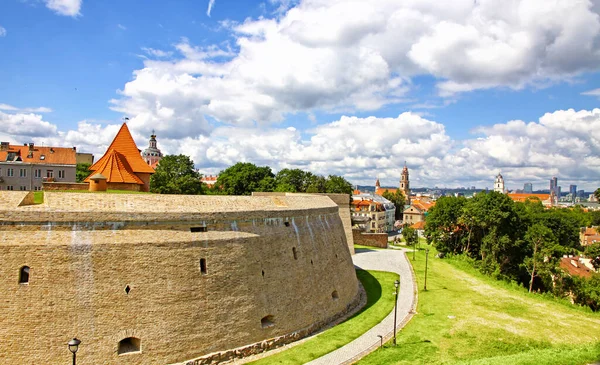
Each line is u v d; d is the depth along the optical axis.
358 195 191.50
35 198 31.50
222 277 32.56
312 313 39.38
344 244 52.00
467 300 50.06
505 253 79.62
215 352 30.88
